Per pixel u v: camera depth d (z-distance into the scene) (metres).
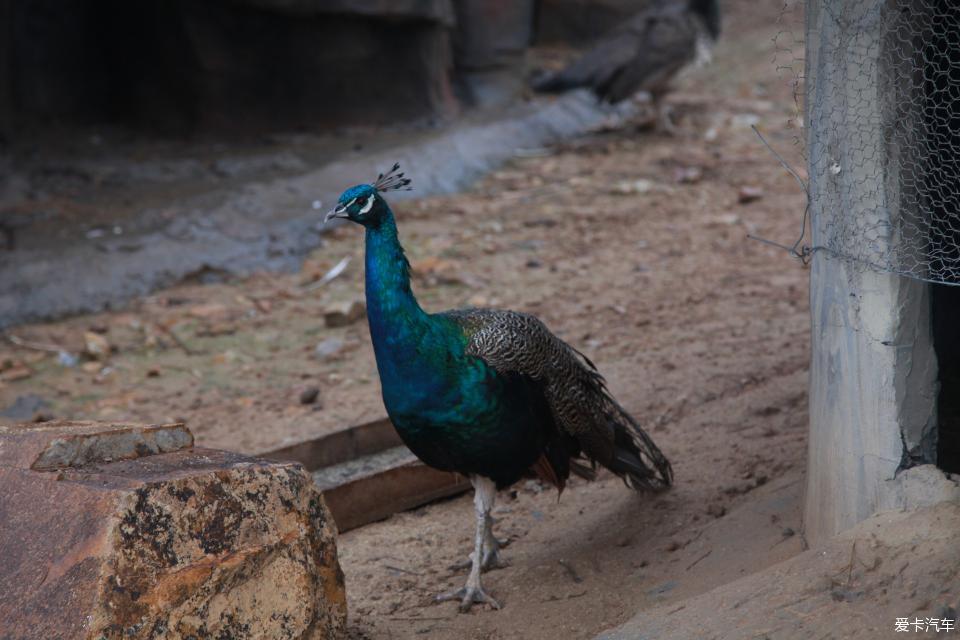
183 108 26.20
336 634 7.80
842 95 7.75
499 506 11.32
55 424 8.46
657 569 9.41
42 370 15.78
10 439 7.66
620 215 22.61
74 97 26.67
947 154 8.61
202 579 6.88
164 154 24.92
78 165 23.67
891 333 7.57
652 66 27.88
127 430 7.77
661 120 28.94
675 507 10.50
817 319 8.19
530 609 8.99
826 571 7.27
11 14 25.23
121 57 26.73
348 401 14.25
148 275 18.98
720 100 32.44
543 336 9.41
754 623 7.04
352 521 10.82
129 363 16.00
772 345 14.95
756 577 7.61
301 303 18.28
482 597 9.13
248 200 21.67
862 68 7.59
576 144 28.06
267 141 25.91
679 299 17.61
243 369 15.61
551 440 9.70
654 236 21.30
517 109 29.55
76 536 6.78
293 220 21.33
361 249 20.69
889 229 7.57
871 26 7.52
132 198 21.88
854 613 6.78
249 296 18.61
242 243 20.33
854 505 7.92
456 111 29.02
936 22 8.23
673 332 16.00
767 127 29.39
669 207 23.16
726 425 12.26
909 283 7.59
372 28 26.69
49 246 19.23
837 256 7.89
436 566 10.02
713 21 28.33
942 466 9.47
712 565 9.13
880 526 7.50
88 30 26.69
